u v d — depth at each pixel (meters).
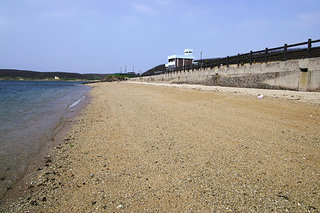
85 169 4.73
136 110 12.11
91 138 7.09
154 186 3.88
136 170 4.56
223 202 3.30
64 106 16.02
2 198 3.68
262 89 13.78
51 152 5.90
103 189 3.86
